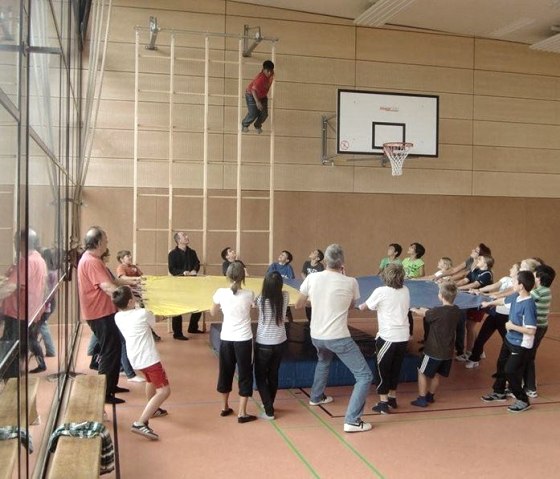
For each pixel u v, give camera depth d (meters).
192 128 9.27
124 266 7.16
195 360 7.00
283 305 4.96
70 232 7.00
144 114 9.09
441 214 10.28
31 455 3.41
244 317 4.87
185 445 4.35
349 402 5.04
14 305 2.73
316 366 5.68
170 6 9.13
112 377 5.19
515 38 10.41
